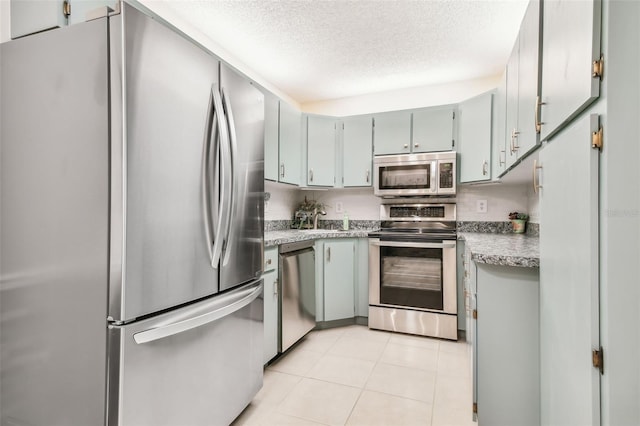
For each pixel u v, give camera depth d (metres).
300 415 1.67
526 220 2.84
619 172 0.61
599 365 0.64
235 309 1.46
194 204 1.26
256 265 1.74
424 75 3.05
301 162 3.14
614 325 0.61
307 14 2.09
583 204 0.69
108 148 1.01
